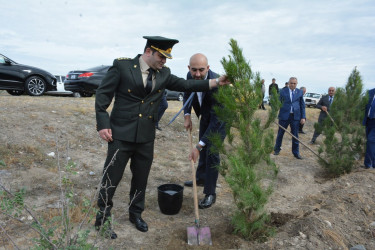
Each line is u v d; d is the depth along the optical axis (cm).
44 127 601
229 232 319
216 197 431
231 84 302
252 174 282
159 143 695
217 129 361
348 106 581
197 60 352
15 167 438
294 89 689
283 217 348
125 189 432
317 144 883
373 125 555
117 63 283
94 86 1105
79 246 194
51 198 369
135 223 322
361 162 632
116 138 286
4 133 532
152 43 277
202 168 464
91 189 412
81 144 587
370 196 406
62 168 467
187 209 384
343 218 342
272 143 306
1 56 909
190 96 404
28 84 950
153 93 293
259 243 290
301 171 587
